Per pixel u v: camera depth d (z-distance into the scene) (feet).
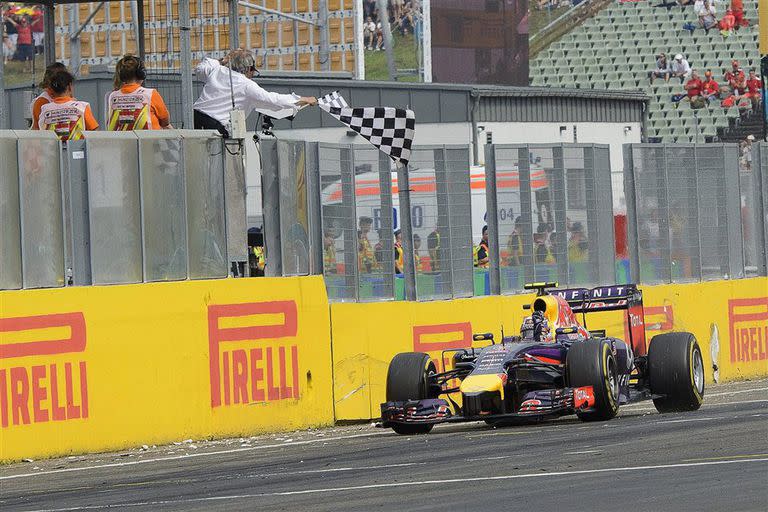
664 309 200.03
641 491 76.69
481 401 126.82
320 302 156.35
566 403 127.24
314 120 281.74
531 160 188.96
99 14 347.77
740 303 216.95
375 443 126.72
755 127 458.50
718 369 210.18
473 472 92.38
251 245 154.30
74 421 129.18
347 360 160.04
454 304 175.63
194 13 301.84
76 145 136.26
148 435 135.85
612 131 356.38
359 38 361.92
